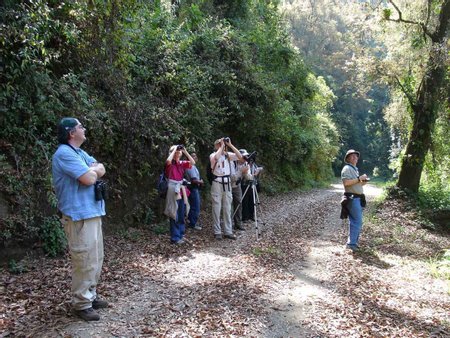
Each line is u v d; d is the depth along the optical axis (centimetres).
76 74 759
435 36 1361
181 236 761
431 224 1284
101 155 761
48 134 648
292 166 2258
